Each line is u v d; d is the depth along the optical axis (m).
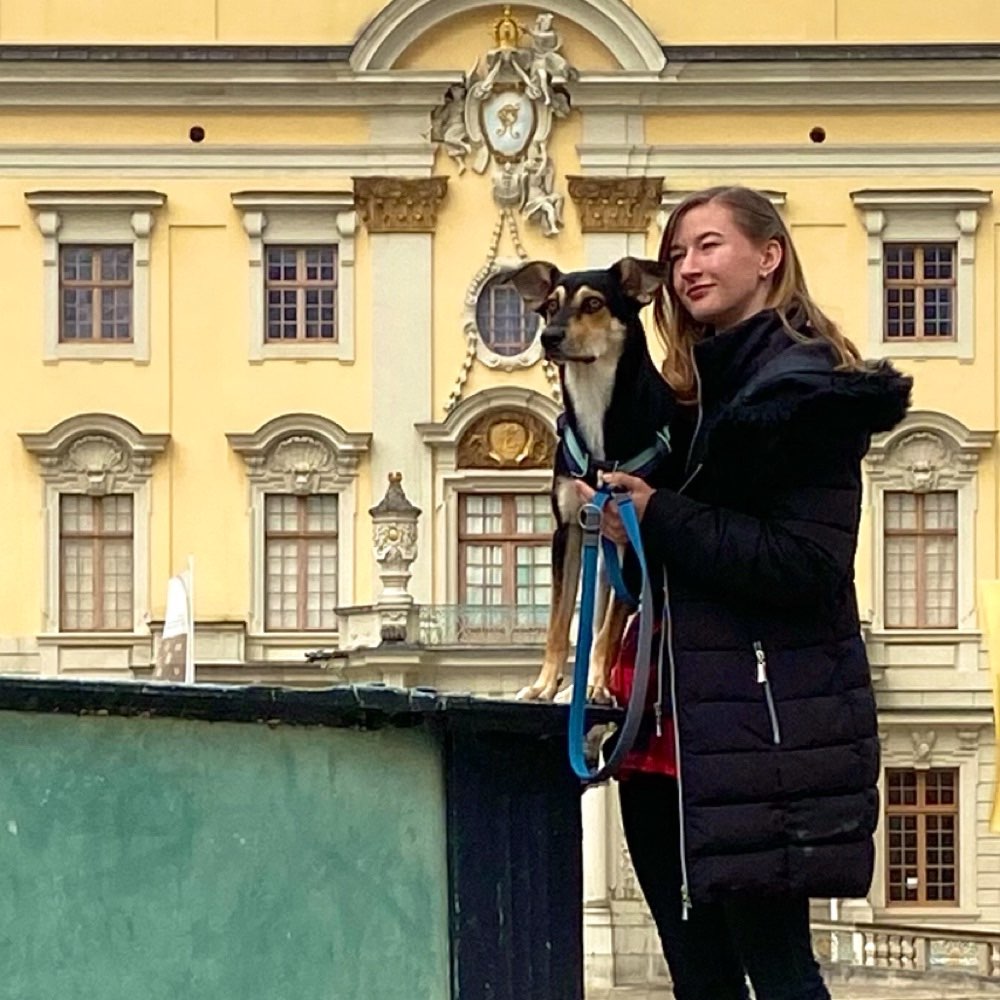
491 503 54.88
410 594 53.38
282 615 54.62
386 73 54.69
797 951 6.80
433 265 55.12
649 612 6.73
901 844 54.56
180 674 36.94
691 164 55.12
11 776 6.25
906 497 55.41
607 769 6.61
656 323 7.47
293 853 6.40
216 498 54.78
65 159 54.75
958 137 55.25
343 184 55.03
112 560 54.72
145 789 6.31
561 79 54.75
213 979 6.34
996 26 55.34
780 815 6.55
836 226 55.31
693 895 6.52
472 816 6.57
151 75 54.44
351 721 6.45
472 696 6.54
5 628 54.50
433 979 6.48
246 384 55.00
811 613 6.67
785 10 55.47
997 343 55.28
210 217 55.06
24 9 54.88
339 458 54.75
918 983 44.28
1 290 54.84
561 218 55.22
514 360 54.84
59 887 6.27
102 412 54.62
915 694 54.72
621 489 6.77
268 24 55.16
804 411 6.60
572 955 6.87
